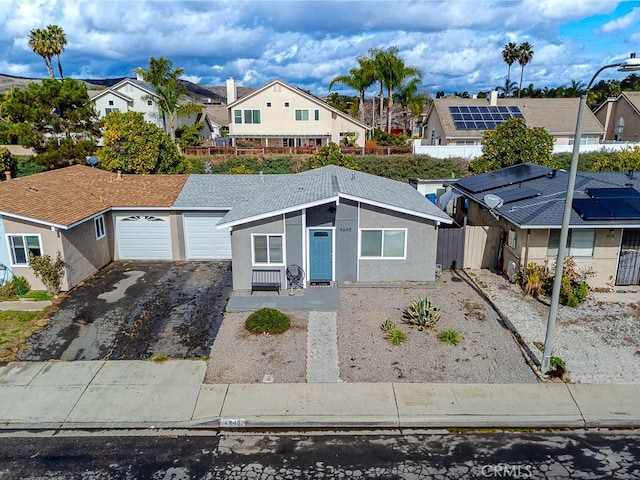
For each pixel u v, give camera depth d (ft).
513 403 34.24
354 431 32.07
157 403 34.55
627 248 53.98
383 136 160.97
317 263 55.31
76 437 31.55
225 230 67.82
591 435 31.60
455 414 33.06
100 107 161.79
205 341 43.45
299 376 37.58
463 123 143.13
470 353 40.65
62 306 51.49
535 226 50.72
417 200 61.21
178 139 157.89
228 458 29.60
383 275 55.93
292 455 29.81
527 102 152.25
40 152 120.06
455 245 61.21
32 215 53.21
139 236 68.23
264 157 127.65
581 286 50.03
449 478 27.78
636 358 39.75
